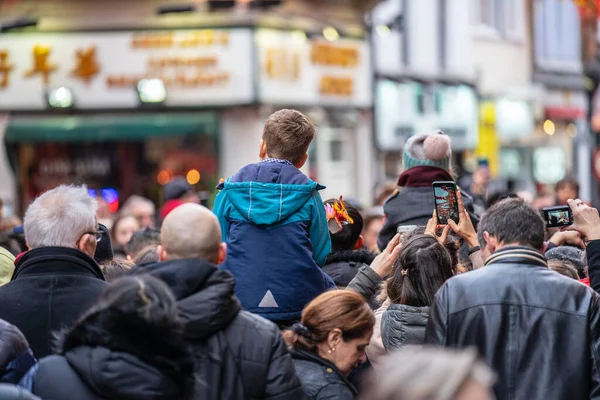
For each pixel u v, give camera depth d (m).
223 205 8.13
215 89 27.45
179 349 5.65
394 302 8.07
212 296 6.22
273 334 6.39
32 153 29.11
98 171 28.80
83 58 28.02
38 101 28.33
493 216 7.44
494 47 39.22
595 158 35.56
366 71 31.34
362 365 8.09
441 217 8.83
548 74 42.53
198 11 27.36
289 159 8.31
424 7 35.06
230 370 6.27
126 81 27.84
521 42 40.88
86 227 7.46
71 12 28.12
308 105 29.09
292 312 7.91
